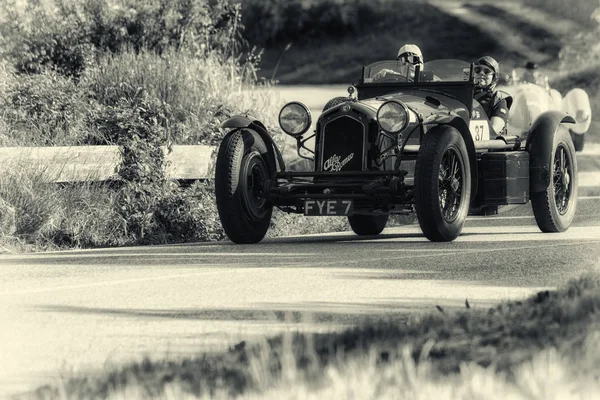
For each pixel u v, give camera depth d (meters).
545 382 8.72
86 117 31.08
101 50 39.81
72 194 27.58
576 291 13.25
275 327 14.09
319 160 26.16
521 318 11.98
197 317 15.07
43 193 26.98
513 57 101.12
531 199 28.59
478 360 9.95
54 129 30.64
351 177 25.64
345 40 113.19
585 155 52.81
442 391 8.58
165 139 29.72
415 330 11.52
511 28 108.50
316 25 113.81
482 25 110.69
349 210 25.23
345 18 114.38
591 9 106.75
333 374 9.03
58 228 26.83
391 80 29.19
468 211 28.30
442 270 20.03
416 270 20.08
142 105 30.78
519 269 20.12
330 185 25.44
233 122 26.17
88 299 16.94
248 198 26.08
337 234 30.50
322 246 25.34
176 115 33.66
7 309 16.06
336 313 15.17
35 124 30.80
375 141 25.81
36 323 14.84
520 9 112.50
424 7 115.50
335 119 26.05
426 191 24.89
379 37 112.62
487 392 8.53
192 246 25.69
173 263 21.78
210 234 29.56
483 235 28.00
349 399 8.53
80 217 27.30
